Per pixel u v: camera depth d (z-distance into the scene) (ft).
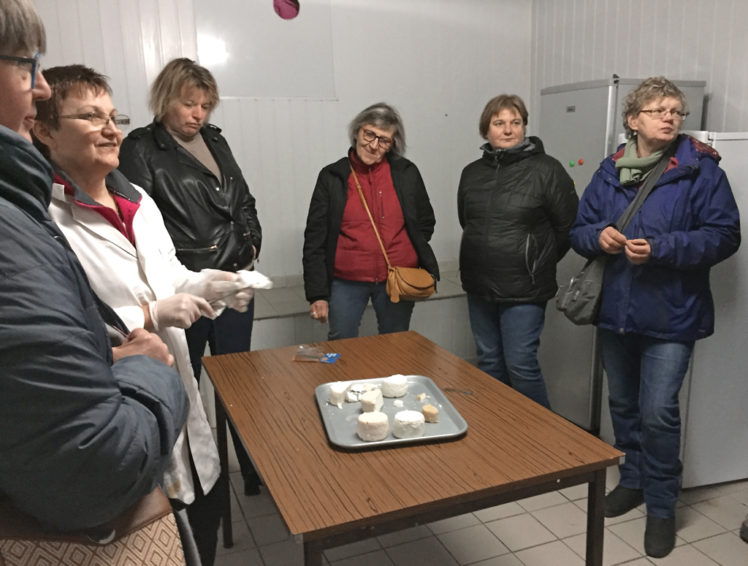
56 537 2.71
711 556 7.08
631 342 7.68
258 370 6.47
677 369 7.10
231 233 7.73
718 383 8.29
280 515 3.81
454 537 7.50
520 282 8.68
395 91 13.00
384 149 8.80
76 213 4.94
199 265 7.43
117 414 2.53
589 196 7.80
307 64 12.26
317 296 9.16
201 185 7.41
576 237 7.70
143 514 3.01
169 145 7.35
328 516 3.77
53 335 2.30
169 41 11.32
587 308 7.58
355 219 9.09
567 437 4.82
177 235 7.37
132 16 11.04
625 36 11.48
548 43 13.41
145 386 2.84
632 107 7.08
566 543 7.33
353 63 12.59
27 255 2.32
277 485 4.15
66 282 2.50
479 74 13.62
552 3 13.17
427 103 13.29
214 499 5.80
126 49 11.10
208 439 5.67
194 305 4.68
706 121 10.09
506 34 13.69
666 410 7.09
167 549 3.11
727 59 9.64
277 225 12.60
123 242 5.12
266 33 11.88
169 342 5.39
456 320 12.26
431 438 4.73
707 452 8.46
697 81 9.74
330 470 4.35
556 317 10.47
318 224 9.18
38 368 2.27
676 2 10.41
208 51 11.59
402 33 12.82
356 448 4.62
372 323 11.79
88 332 2.51
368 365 6.56
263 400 5.65
